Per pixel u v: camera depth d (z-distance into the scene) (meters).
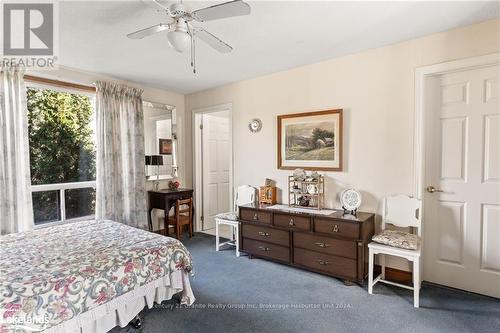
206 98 4.55
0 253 1.91
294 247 3.07
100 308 1.74
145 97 4.30
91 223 2.75
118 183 3.72
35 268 1.67
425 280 2.77
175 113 4.71
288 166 3.61
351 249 2.69
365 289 2.65
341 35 2.58
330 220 2.81
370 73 2.96
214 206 5.11
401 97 2.78
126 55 2.99
